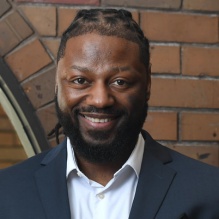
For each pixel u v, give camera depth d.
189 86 1.97
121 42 1.25
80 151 1.30
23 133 1.88
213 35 1.99
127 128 1.27
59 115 1.33
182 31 1.97
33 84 1.88
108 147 1.27
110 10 1.34
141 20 1.95
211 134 1.98
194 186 1.32
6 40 1.88
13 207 1.30
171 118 1.96
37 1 1.90
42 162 1.40
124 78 1.25
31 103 1.88
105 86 1.24
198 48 1.98
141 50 1.29
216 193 1.31
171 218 1.26
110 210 1.30
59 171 1.35
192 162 1.39
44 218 1.27
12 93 1.86
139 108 1.29
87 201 1.32
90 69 1.24
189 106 1.97
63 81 1.29
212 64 1.99
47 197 1.30
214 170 1.37
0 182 1.35
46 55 1.89
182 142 1.96
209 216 1.29
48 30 1.90
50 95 1.89
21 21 1.89
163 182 1.32
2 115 1.98
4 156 2.00
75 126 1.28
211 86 1.99
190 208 1.28
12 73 1.88
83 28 1.27
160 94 1.95
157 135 1.95
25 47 1.89
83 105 1.25
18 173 1.37
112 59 1.24
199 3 1.99
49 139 1.89
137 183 1.32
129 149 1.33
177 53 1.97
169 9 1.97
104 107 1.23
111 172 1.35
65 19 1.91
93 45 1.24
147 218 1.26
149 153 1.38
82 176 1.32
